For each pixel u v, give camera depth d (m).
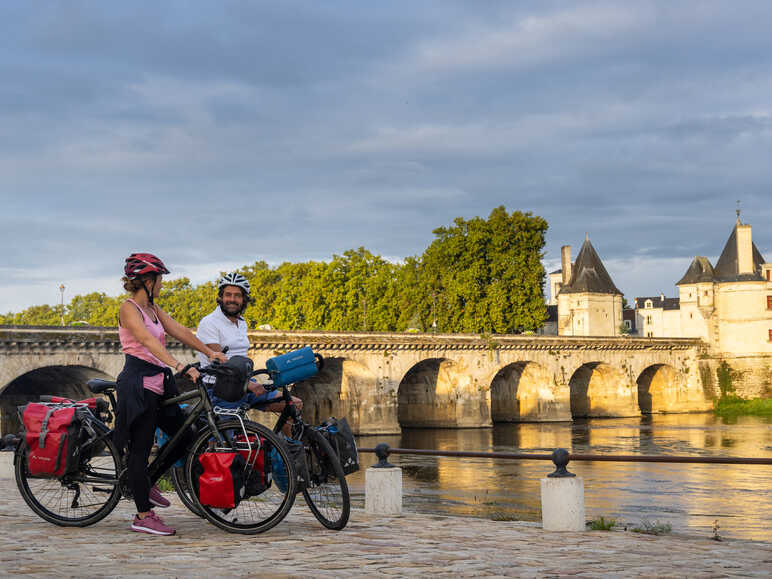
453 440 62.84
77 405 7.96
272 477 7.63
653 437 61.00
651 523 23.27
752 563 6.81
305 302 94.94
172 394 7.66
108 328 53.59
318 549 6.86
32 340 50.25
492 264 83.75
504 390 84.25
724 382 90.88
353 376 69.81
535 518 25.52
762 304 90.50
